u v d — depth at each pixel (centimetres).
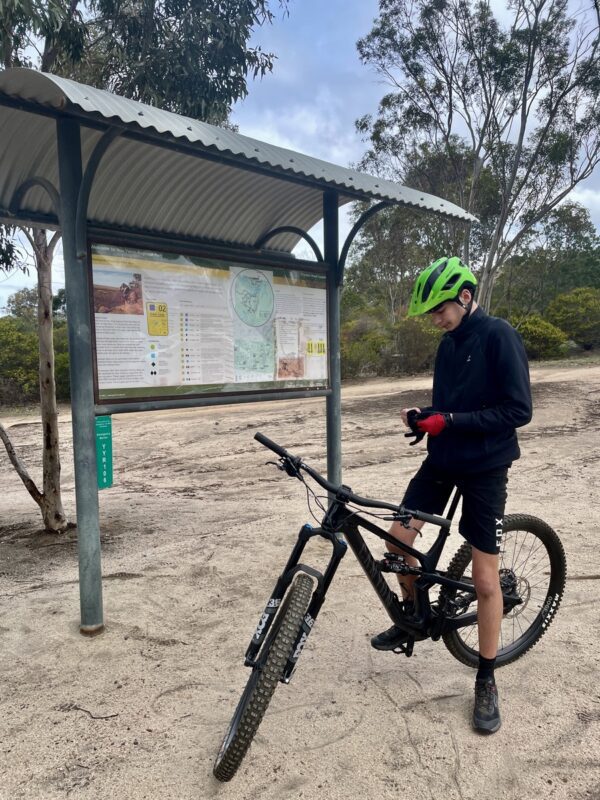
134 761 231
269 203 525
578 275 4406
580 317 3166
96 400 339
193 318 392
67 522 588
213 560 449
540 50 1686
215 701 269
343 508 233
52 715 261
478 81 1769
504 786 213
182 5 641
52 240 534
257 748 236
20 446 1233
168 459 988
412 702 264
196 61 650
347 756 231
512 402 240
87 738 245
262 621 224
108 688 281
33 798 213
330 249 492
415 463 805
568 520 501
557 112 1758
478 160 1869
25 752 237
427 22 1716
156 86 638
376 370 2561
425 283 252
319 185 381
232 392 421
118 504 677
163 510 635
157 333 371
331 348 495
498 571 263
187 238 406
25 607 376
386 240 2962
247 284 428
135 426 1367
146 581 412
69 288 327
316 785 216
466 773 220
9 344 2284
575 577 385
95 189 441
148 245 362
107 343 345
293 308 463
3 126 347
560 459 763
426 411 256
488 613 251
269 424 1259
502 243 2089
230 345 418
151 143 335
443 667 295
